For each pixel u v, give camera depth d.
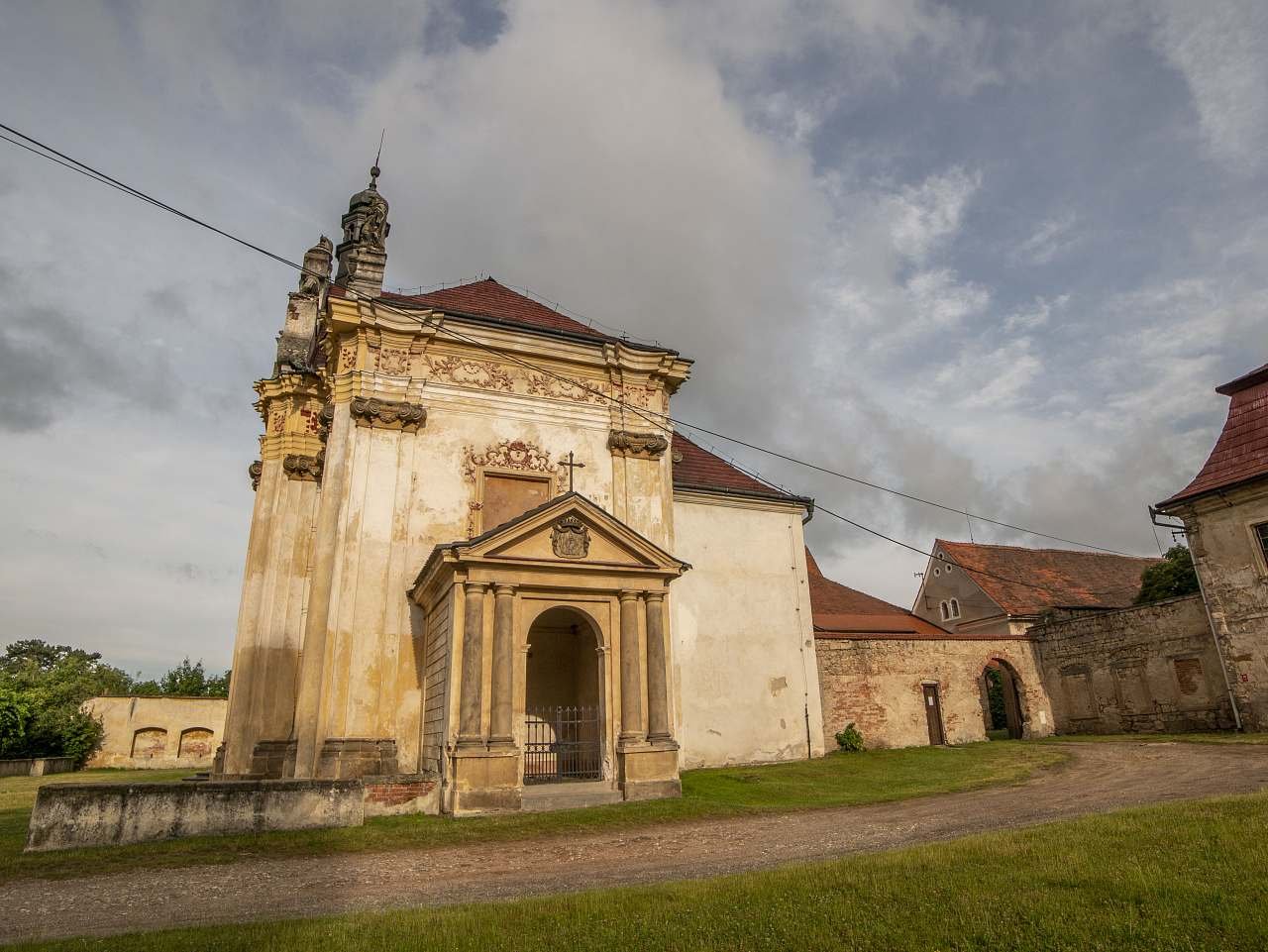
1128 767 17.95
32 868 10.34
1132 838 8.23
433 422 19.88
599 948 6.00
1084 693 29.36
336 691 17.33
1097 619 29.03
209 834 12.20
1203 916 5.91
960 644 28.86
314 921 7.10
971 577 41.69
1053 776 17.47
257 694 21.66
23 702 41.03
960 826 11.34
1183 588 33.31
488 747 14.82
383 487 18.89
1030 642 31.02
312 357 25.84
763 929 6.22
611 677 16.44
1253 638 23.78
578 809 14.64
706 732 22.59
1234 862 7.03
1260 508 23.83
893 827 11.69
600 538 16.83
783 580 25.06
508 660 15.45
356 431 19.05
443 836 12.38
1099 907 6.25
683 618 23.22
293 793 12.82
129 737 42.91
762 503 25.42
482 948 6.08
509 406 20.73
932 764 21.36
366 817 14.06
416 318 20.02
